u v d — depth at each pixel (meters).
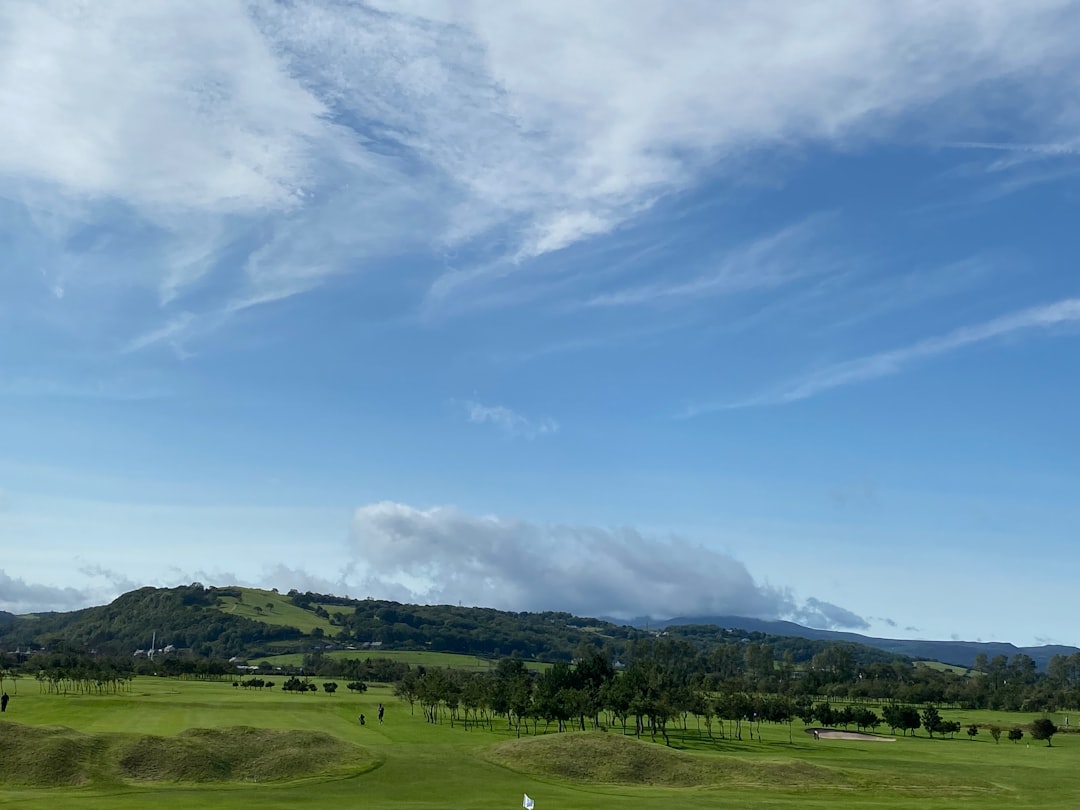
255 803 67.50
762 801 76.06
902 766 102.94
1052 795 85.00
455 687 158.25
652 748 97.69
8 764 76.94
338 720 138.38
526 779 86.75
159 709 138.00
